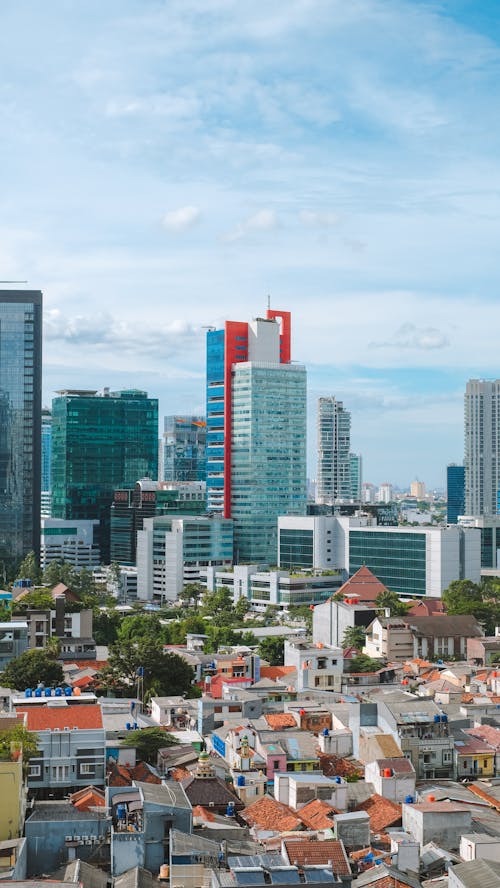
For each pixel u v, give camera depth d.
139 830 124.94
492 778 167.38
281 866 110.88
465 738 175.62
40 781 152.75
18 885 105.75
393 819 141.62
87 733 155.25
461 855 128.62
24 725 152.88
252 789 153.75
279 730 181.25
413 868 124.12
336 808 147.00
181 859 115.69
